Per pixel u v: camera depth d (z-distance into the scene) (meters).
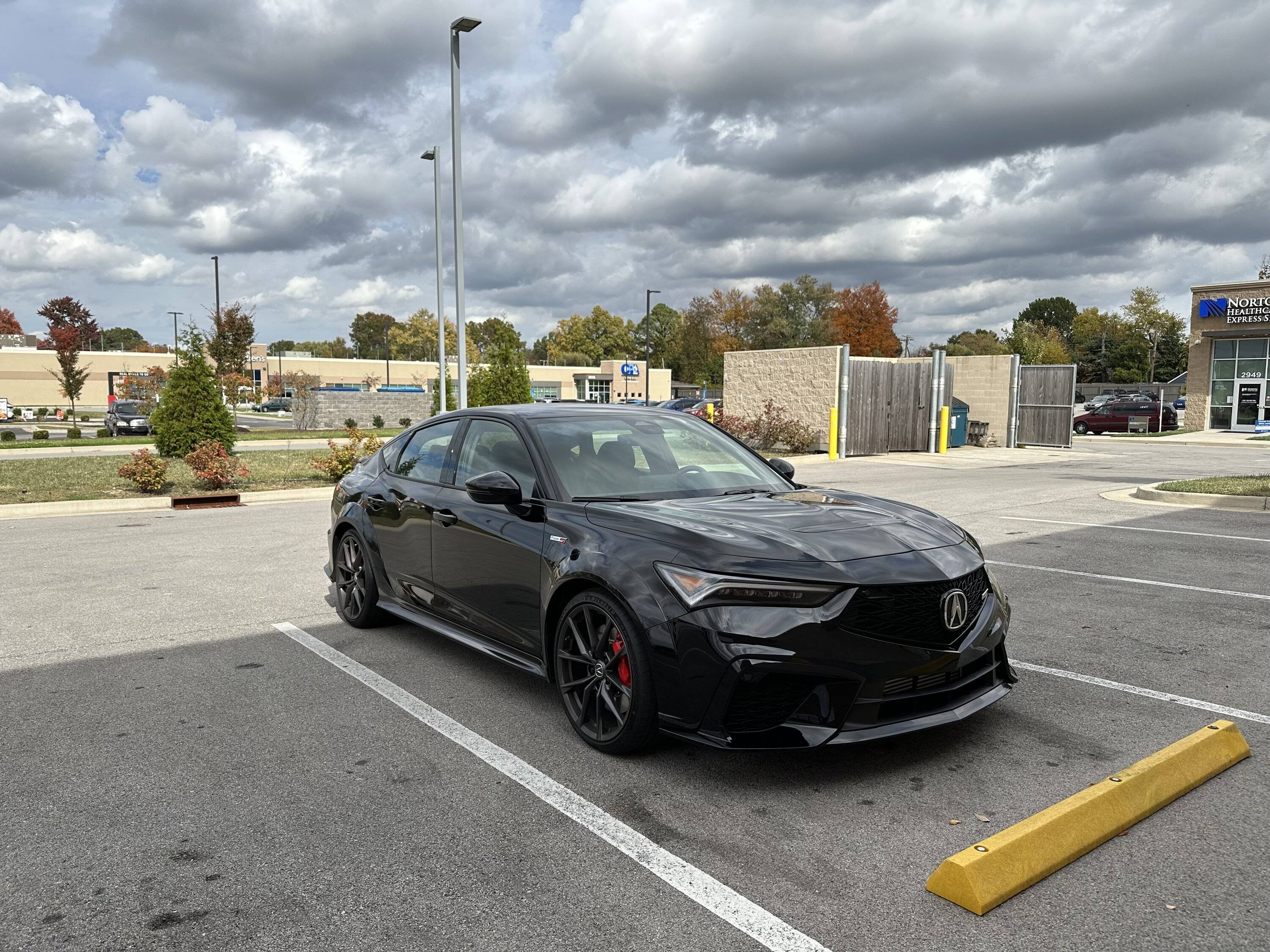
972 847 2.55
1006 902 2.45
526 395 22.80
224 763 3.50
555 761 3.51
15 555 8.31
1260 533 8.92
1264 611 5.80
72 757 3.56
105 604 6.28
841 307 81.38
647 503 3.97
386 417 44.06
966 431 25.45
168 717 4.02
